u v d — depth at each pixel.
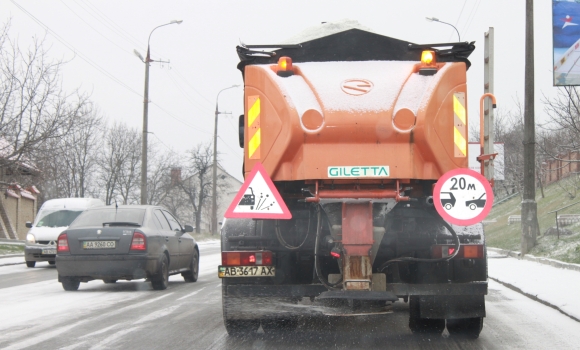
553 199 34.56
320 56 7.44
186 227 15.06
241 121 7.89
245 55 7.52
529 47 21.55
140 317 9.35
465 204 6.78
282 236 7.42
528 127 21.64
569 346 7.27
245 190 7.04
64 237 12.85
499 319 9.30
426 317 7.42
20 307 10.43
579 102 19.64
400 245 7.41
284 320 7.66
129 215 13.48
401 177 6.90
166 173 75.75
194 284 14.73
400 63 7.30
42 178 30.25
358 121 6.91
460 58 7.36
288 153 7.05
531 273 15.86
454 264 7.31
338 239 6.98
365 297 6.82
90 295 12.25
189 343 7.38
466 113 7.18
